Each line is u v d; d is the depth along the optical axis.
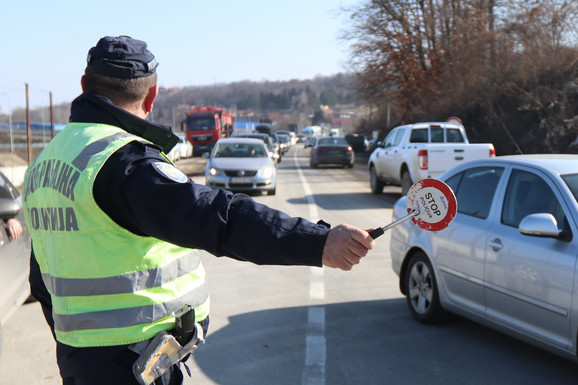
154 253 1.87
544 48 25.47
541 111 24.72
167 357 1.90
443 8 33.06
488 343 5.26
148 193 1.73
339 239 1.71
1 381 4.52
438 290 5.59
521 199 4.88
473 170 5.59
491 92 26.70
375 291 7.03
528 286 4.46
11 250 5.60
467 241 5.18
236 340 5.31
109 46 1.96
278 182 22.53
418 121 36.25
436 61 34.47
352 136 52.44
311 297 6.76
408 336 5.43
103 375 1.86
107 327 1.84
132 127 1.95
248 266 8.43
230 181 16.97
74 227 1.82
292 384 4.38
